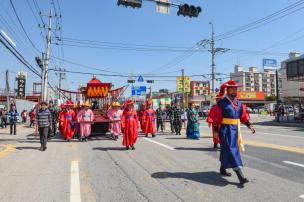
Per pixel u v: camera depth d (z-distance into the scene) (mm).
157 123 23359
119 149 13266
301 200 6094
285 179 7668
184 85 48969
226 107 7086
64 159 10930
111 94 21094
